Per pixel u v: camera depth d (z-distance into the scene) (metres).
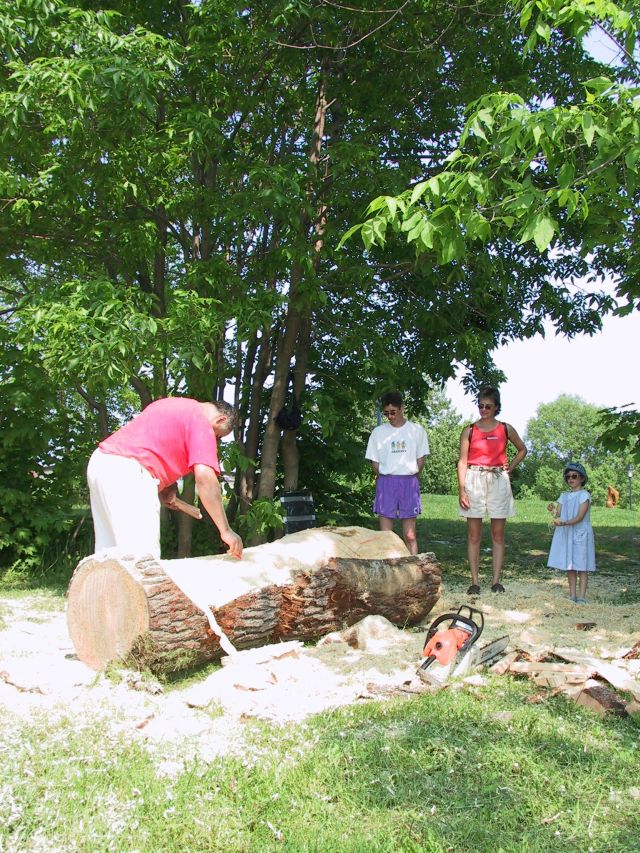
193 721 3.76
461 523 16.05
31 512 8.94
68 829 2.63
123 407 12.85
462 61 8.97
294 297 8.54
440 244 3.99
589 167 4.00
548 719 3.65
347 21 8.70
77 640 4.67
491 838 2.61
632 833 2.64
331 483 10.87
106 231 8.51
